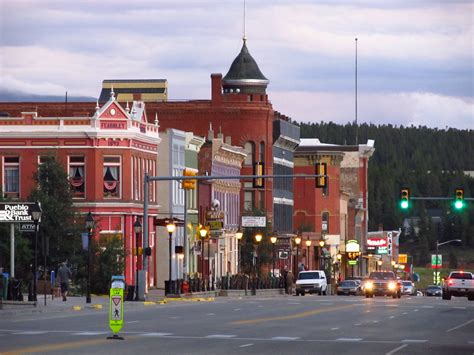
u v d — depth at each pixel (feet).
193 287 551.59
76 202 560.20
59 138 563.89
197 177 451.53
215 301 480.23
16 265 488.02
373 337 257.96
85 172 563.48
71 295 485.56
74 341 234.79
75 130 562.66
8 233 483.51
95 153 562.66
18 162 565.12
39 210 389.80
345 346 231.50
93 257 500.74
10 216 413.59
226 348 223.10
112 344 228.22
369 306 427.74
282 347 227.20
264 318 331.77
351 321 321.11
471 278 553.64
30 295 394.52
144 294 460.96
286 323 307.58
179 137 649.20
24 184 564.30
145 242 466.29
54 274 482.28
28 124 565.12
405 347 230.27
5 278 400.06
